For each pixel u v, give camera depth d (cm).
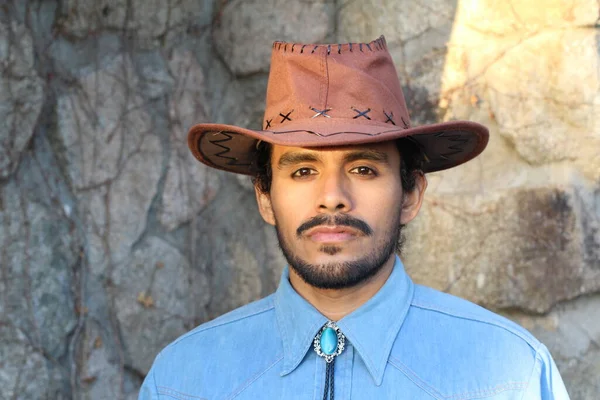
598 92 238
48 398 247
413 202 179
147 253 275
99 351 262
